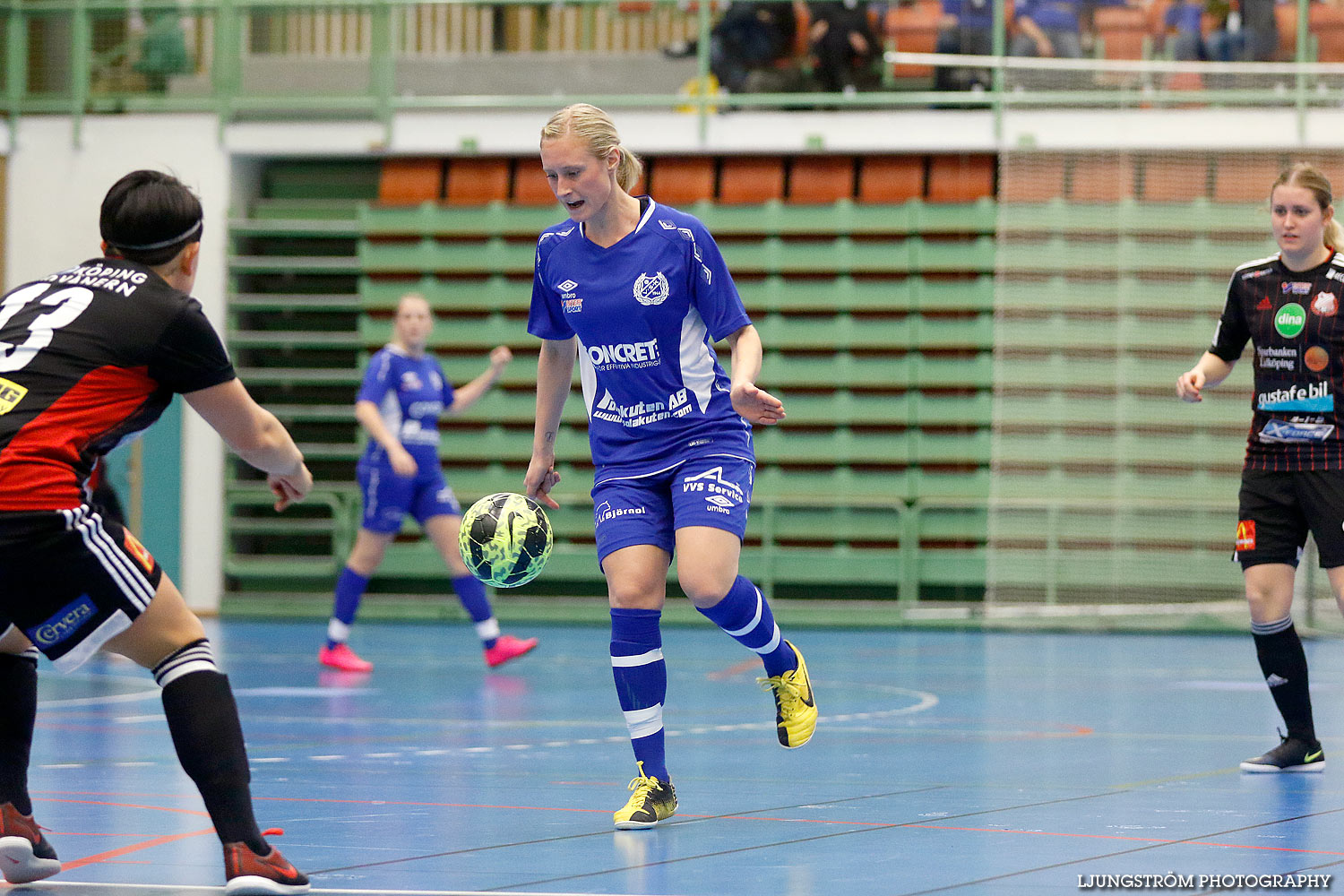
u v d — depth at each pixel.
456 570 26.03
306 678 24.14
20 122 39.38
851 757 15.11
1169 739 16.64
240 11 38.94
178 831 10.86
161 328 8.35
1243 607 35.16
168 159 38.94
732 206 37.50
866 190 37.41
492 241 38.34
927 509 36.75
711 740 16.48
